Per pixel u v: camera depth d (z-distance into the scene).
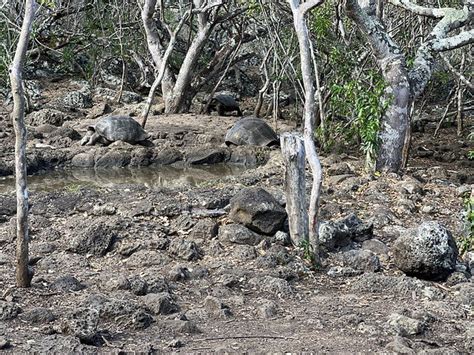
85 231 6.10
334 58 11.62
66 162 10.88
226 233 6.26
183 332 4.34
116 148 11.28
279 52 14.59
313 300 5.10
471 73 14.57
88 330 4.10
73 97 16.67
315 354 3.97
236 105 16.11
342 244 6.28
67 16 19.64
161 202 7.17
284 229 6.43
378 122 9.20
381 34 9.31
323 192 8.11
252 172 9.73
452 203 8.13
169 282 5.39
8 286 5.07
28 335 4.14
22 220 4.91
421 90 9.51
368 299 5.12
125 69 18.30
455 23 9.78
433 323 4.57
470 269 5.83
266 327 4.49
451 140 14.55
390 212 7.42
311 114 5.52
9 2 16.61
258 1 13.57
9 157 10.54
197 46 15.20
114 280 5.12
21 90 4.75
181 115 15.00
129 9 18.42
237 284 5.38
